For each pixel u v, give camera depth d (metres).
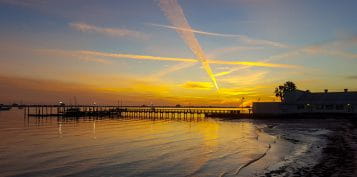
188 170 26.41
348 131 51.41
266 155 32.34
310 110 89.44
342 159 26.69
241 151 36.19
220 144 43.25
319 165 24.70
